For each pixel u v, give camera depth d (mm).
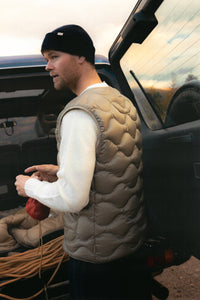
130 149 1051
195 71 1221
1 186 2621
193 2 1073
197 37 1121
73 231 1056
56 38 1006
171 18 1206
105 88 1061
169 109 1490
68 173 914
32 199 1160
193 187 1218
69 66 1036
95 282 1065
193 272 2381
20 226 2053
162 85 1483
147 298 1204
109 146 964
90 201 1004
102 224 1015
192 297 2045
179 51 1258
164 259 1390
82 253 1039
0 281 1406
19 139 2668
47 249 1588
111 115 984
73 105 956
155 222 1598
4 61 1712
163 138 1426
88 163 920
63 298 1477
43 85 1971
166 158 1414
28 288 1441
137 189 1107
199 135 1150
